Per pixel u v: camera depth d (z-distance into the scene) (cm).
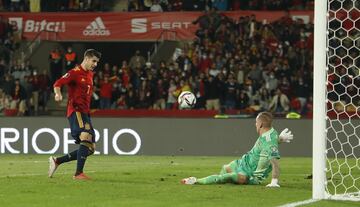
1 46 8038
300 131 5912
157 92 7219
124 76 7350
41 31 8194
